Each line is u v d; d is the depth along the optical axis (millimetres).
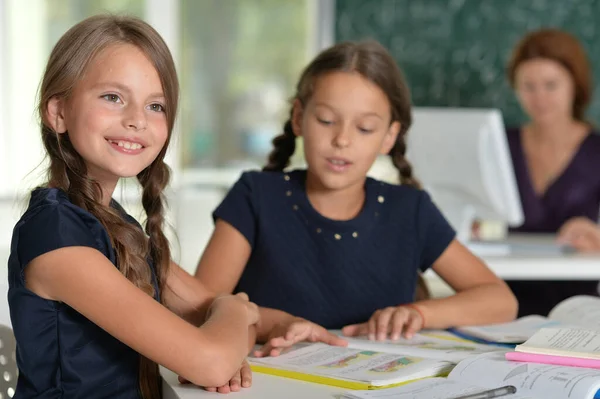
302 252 1768
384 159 2684
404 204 1815
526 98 3316
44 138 1338
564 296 2994
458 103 4648
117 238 1291
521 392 1167
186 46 4500
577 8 4691
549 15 4676
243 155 4602
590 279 3002
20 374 1262
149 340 1201
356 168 1689
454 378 1239
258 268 1788
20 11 4281
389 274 1777
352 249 1759
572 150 3352
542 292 3004
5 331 1438
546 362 1270
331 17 4543
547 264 2613
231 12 4527
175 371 1215
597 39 4699
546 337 1366
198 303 1578
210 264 1766
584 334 1368
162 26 4434
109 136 1273
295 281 1759
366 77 1688
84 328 1246
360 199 1804
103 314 1198
